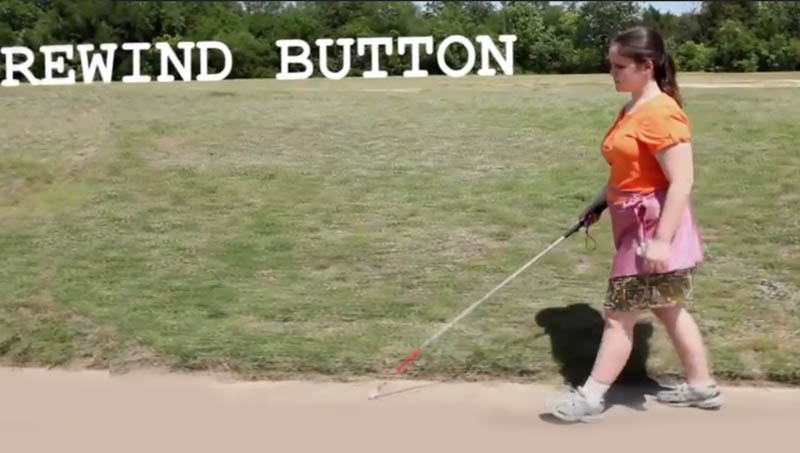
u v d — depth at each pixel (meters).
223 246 6.83
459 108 11.42
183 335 5.34
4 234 7.27
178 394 4.70
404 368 4.92
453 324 5.31
